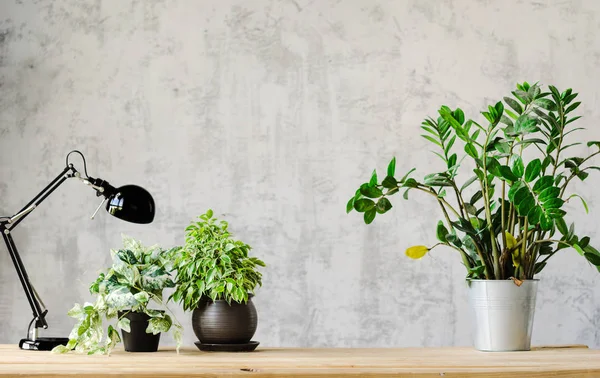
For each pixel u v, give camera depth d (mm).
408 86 3168
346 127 3141
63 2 3164
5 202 3066
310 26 3172
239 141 3121
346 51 3168
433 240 3104
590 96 3195
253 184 3104
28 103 3117
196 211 3088
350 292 3072
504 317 2098
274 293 3061
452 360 1879
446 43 3189
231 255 2137
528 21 3217
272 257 3076
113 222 3070
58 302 3035
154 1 3170
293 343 3045
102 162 3100
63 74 3131
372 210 2146
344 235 3094
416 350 2209
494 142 2092
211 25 3164
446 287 3090
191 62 3146
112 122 3115
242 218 3090
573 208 3146
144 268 2084
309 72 3154
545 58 3207
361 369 1656
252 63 3150
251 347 2121
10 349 2168
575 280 3115
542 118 2133
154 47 3150
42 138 3100
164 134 3115
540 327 3094
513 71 3193
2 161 3086
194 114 3127
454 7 3211
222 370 1608
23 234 3055
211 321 2068
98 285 2037
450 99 3170
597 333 3094
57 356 1930
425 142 3145
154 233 3074
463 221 2115
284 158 3119
